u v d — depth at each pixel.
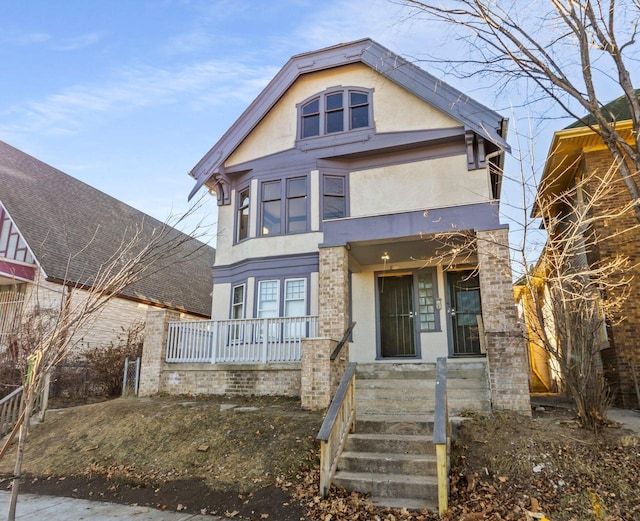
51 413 9.74
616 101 10.73
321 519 4.92
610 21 5.50
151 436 7.68
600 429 6.34
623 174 5.71
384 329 12.07
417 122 11.97
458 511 4.84
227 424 7.66
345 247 10.16
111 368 12.48
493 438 6.28
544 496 5.02
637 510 4.65
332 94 13.11
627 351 9.44
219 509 5.49
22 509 5.77
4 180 16.20
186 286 21.50
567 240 7.02
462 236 9.20
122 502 5.96
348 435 6.39
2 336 13.11
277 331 10.20
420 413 7.60
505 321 8.39
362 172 12.46
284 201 12.74
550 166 11.39
